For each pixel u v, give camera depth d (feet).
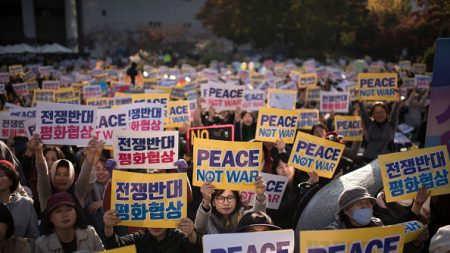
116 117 22.79
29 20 208.85
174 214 14.83
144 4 216.13
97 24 214.07
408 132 44.24
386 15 105.19
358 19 130.31
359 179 18.28
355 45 138.31
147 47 215.51
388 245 11.94
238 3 184.44
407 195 15.52
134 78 97.81
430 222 16.90
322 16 150.00
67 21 216.54
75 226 13.42
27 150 23.09
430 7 59.52
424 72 62.90
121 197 14.80
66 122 20.39
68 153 25.81
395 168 15.53
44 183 16.81
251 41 191.21
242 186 16.80
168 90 52.01
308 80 60.59
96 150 17.26
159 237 14.69
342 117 32.63
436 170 15.65
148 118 23.56
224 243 11.99
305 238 11.64
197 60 191.93
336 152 21.43
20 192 17.21
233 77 75.10
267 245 12.12
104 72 88.69
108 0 213.25
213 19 195.72
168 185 14.92
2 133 27.55
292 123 27.20
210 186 14.98
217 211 16.57
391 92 37.32
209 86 37.24
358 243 11.78
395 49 100.68
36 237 15.62
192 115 37.47
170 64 175.63
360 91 37.65
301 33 160.45
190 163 23.16
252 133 35.29
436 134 17.56
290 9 162.40
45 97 43.01
